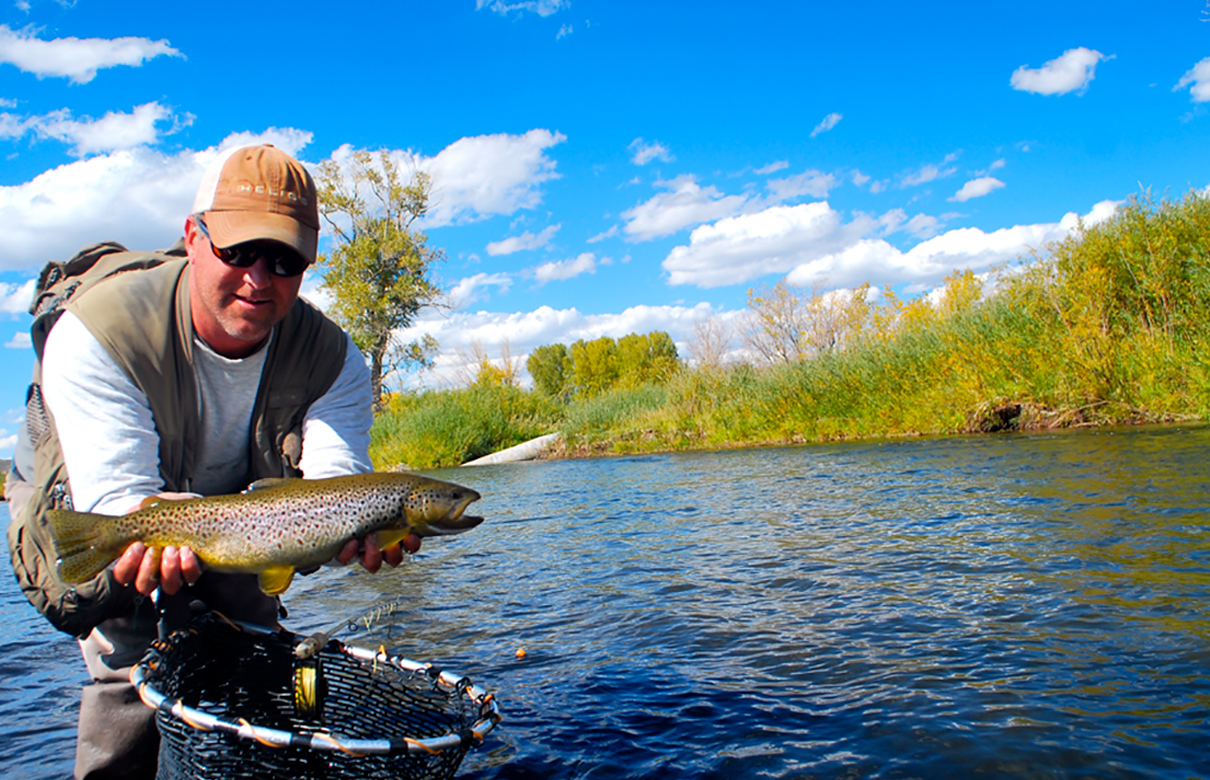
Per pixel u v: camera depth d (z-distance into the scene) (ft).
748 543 18.86
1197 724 7.86
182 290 8.26
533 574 17.93
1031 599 12.14
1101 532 15.67
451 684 7.73
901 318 64.64
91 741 8.19
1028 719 8.30
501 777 8.29
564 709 9.91
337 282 130.62
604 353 202.28
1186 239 40.93
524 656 12.08
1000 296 48.67
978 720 8.41
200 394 8.45
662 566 17.42
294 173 7.97
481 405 80.18
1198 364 36.96
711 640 12.01
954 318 50.75
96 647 8.29
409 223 135.44
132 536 7.04
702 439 61.62
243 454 9.18
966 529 17.46
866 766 7.75
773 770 7.90
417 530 8.00
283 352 8.90
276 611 9.85
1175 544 14.25
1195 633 10.09
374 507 7.73
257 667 8.56
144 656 7.91
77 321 7.73
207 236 7.75
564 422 75.51
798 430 54.49
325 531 7.54
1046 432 38.68
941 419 46.16
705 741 8.70
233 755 6.40
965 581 13.50
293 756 6.32
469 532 25.38
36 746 9.87
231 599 9.05
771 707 9.40
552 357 212.84
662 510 26.37
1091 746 7.64
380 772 6.43
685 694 10.05
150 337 7.95
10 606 18.95
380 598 16.69
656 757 8.45
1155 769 7.16
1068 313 43.50
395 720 8.41
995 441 36.60
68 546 6.82
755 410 58.70
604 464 52.70
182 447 8.52
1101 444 30.01
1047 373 42.73
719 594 14.55
